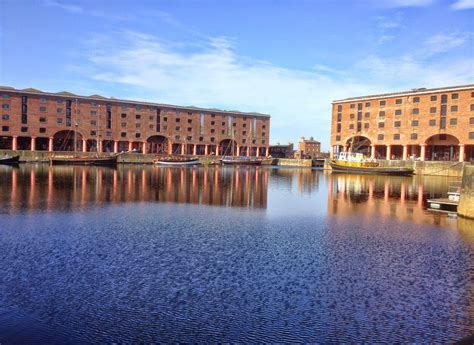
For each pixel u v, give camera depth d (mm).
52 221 24031
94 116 116750
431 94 93125
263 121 149250
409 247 19516
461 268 16109
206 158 127188
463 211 29141
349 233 22641
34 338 10008
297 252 18094
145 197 37000
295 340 10117
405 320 11281
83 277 14039
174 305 11914
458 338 10352
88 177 59031
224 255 17250
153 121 127062
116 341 9938
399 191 50156
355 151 111750
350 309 11906
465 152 95000
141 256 16766
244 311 11609
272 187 52562
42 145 117562
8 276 14016
